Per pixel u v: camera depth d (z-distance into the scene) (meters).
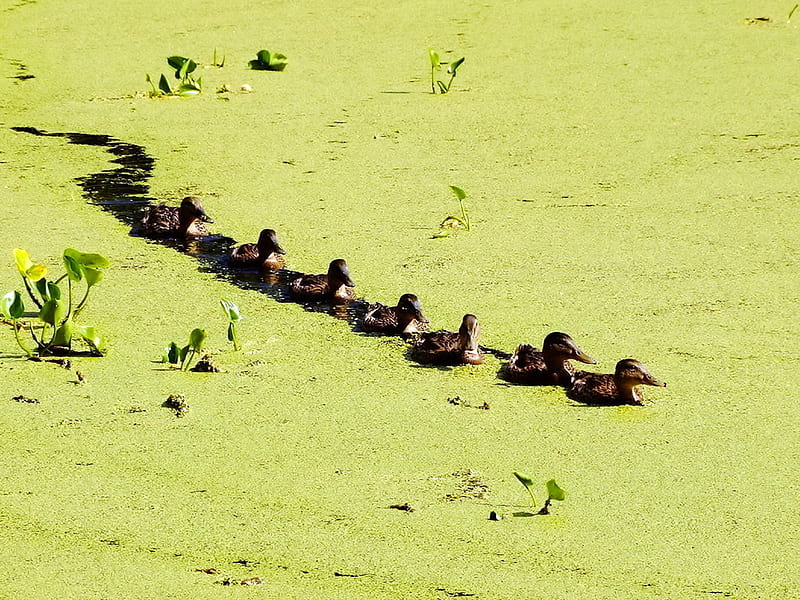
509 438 10.42
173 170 17.28
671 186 16.77
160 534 8.91
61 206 16.00
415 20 24.88
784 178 17.02
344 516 9.16
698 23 24.55
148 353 12.03
